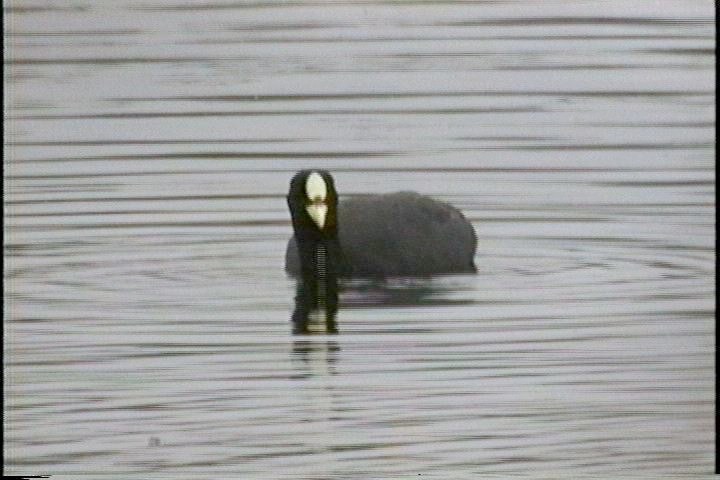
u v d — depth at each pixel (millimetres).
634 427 12703
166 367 14094
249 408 13117
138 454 12219
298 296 16359
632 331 14922
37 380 13742
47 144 21891
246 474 12062
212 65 25234
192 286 16750
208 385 13648
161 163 21188
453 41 26188
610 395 13344
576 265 17469
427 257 17172
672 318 15305
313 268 16938
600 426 12734
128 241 18406
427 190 20344
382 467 12008
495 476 11891
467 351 14461
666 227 18875
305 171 16953
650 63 24531
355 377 13812
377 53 25656
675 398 13070
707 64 24344
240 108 23312
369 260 17016
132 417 12938
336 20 27484
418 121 22625
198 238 18562
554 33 25828
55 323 15414
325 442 12445
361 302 16141
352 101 23594
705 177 20391
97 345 14773
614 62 24766
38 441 12508
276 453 12195
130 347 14703
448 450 12336
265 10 27875
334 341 14805
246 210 19562
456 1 27453
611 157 21203
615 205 19656
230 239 18578
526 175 20656
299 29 27156
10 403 13281
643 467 12109
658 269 17219
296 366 14102
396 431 12602
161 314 15695
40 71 25062
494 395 13367
